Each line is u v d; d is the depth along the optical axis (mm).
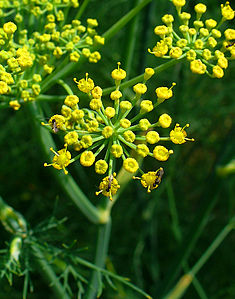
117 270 232
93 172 231
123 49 150
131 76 213
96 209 162
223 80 248
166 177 215
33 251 151
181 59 127
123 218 236
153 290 211
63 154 119
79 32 137
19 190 250
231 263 239
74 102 121
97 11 199
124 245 235
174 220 196
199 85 219
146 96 225
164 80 229
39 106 144
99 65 225
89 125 120
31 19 143
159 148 118
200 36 128
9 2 143
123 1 207
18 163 246
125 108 119
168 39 126
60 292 165
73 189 156
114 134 119
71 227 227
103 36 137
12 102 132
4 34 130
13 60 127
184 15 129
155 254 227
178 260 182
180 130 120
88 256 210
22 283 222
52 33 137
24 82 131
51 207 237
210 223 249
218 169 169
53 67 134
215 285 235
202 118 240
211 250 188
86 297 163
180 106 218
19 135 247
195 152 267
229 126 259
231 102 261
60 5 140
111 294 213
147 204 236
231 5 231
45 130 147
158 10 217
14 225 154
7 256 146
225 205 249
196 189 254
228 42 128
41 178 252
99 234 163
